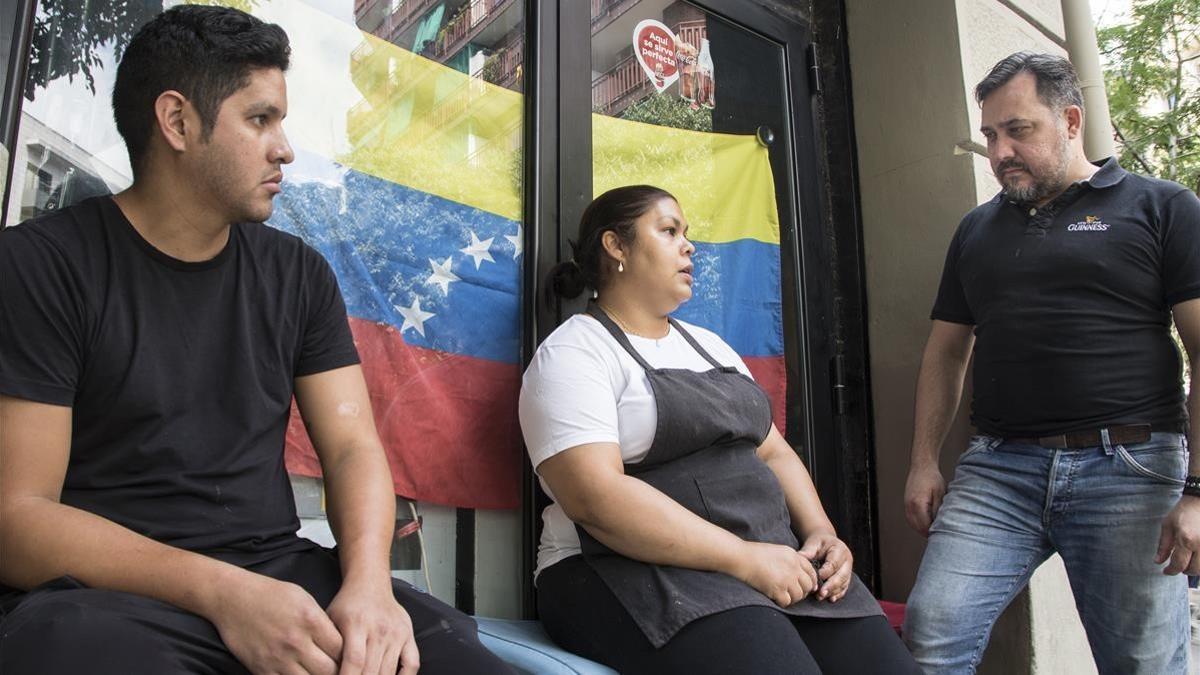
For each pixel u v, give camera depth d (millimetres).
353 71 1896
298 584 1203
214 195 1229
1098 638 1896
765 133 2734
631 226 1840
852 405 2781
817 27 3000
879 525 2709
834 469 2688
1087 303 1907
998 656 2422
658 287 1823
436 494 1905
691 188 2512
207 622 1034
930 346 2283
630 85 2418
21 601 980
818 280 2779
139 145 1237
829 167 2924
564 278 2012
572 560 1629
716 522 1584
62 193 1531
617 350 1685
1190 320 1805
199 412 1225
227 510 1215
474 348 2016
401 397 1885
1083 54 3045
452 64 2072
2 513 1043
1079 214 1968
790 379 2666
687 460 1635
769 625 1407
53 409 1108
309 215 1797
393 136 1948
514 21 2203
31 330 1113
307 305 1395
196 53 1210
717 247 2541
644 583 1478
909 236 2752
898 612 2178
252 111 1241
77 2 1576
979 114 2682
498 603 1979
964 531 1991
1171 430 1850
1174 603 1808
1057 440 1920
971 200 2619
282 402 1321
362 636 1069
